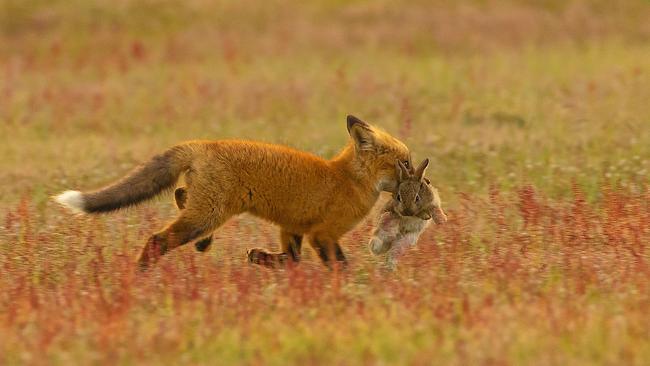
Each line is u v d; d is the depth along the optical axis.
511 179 17.73
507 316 10.17
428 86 27.47
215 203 12.40
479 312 10.28
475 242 13.64
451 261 12.40
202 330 10.03
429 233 14.06
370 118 24.27
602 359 9.16
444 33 36.25
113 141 22.69
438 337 9.61
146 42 35.81
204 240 13.18
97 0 38.88
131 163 19.73
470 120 23.47
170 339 9.71
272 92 27.30
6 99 27.16
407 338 9.69
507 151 19.75
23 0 38.88
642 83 25.89
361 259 13.08
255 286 11.52
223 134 22.80
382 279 11.88
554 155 19.25
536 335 9.65
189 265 12.37
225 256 13.27
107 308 10.63
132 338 9.75
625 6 38.53
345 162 12.96
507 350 9.33
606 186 16.39
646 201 15.27
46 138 23.34
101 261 12.44
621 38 35.34
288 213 12.73
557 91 25.56
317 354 9.33
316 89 27.59
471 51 34.41
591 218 14.38
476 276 11.95
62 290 11.52
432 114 24.12
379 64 32.03
